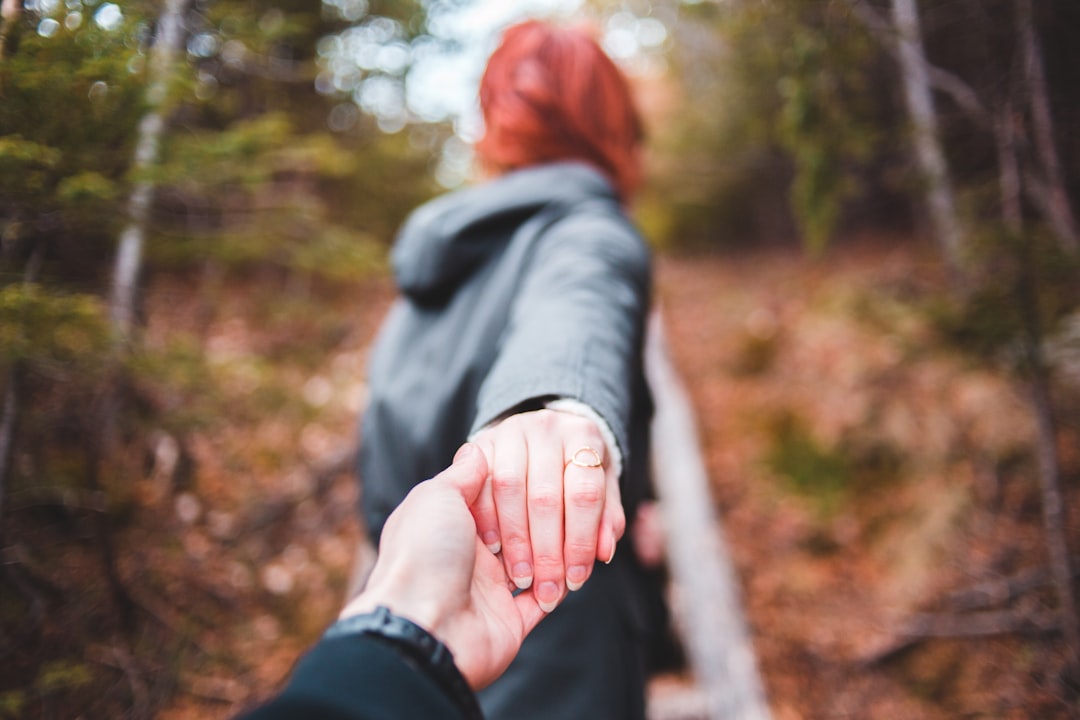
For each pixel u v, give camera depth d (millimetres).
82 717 1048
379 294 4488
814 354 3773
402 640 408
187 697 1286
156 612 1343
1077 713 1474
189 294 2307
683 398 3609
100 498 1199
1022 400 2287
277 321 2988
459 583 474
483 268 1029
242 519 1875
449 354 991
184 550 1519
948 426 2633
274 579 1862
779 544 2764
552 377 682
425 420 967
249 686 1422
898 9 1470
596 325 777
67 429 1241
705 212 8039
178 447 1672
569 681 838
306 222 1888
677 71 3398
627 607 954
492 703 821
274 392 2127
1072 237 1376
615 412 674
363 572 1872
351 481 2480
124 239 1276
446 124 3010
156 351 1332
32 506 1127
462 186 4137
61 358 1125
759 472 3217
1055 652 1611
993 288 1535
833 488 2908
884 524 2623
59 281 1106
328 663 385
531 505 570
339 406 2828
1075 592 1504
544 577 542
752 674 2000
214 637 1474
